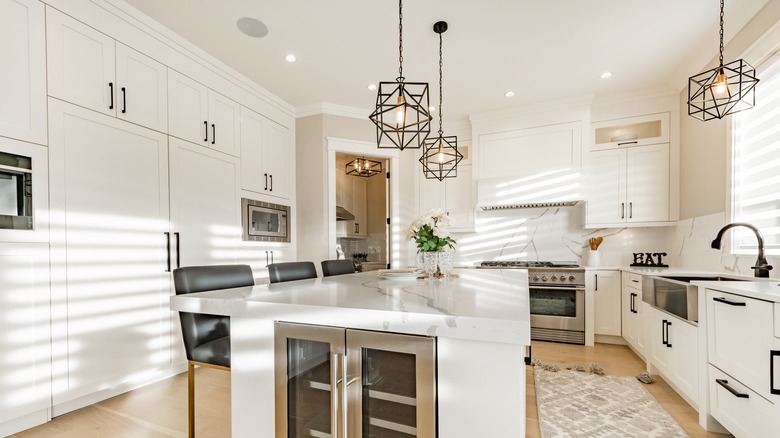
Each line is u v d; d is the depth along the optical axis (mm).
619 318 3324
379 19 2393
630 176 3506
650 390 2352
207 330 1610
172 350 2564
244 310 1142
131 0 2230
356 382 1028
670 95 3389
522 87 3416
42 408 1854
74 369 1989
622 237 3783
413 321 908
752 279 2061
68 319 1970
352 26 2477
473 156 4082
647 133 3592
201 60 2834
